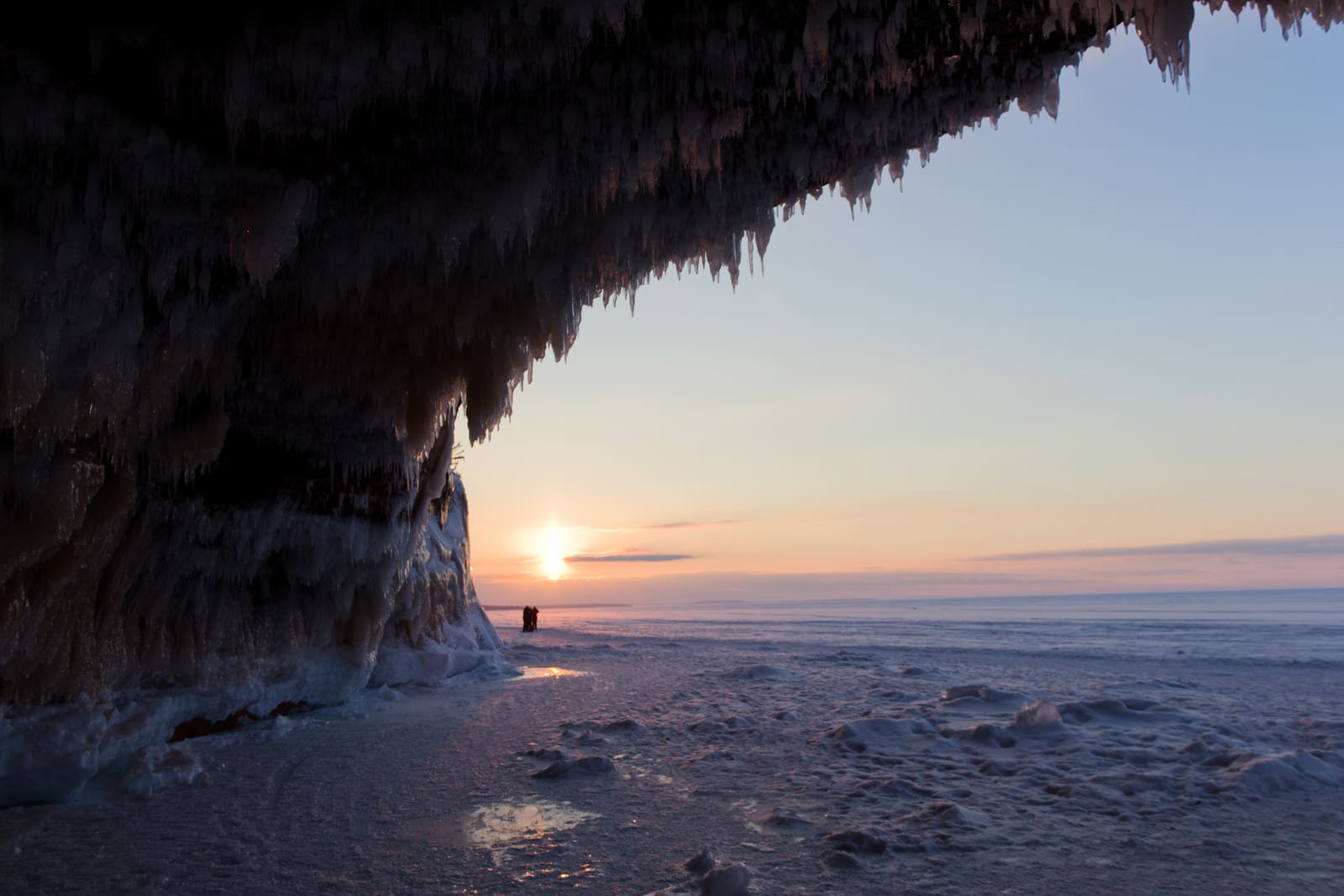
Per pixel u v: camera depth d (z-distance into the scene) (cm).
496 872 374
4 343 398
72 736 524
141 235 430
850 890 343
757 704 912
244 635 766
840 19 428
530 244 527
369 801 508
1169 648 1812
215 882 366
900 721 719
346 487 839
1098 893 339
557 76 430
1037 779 534
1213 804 469
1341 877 355
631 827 443
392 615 1152
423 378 746
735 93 463
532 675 1282
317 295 583
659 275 679
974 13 445
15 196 380
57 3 323
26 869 383
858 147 576
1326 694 955
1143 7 384
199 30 349
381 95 397
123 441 540
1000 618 4403
